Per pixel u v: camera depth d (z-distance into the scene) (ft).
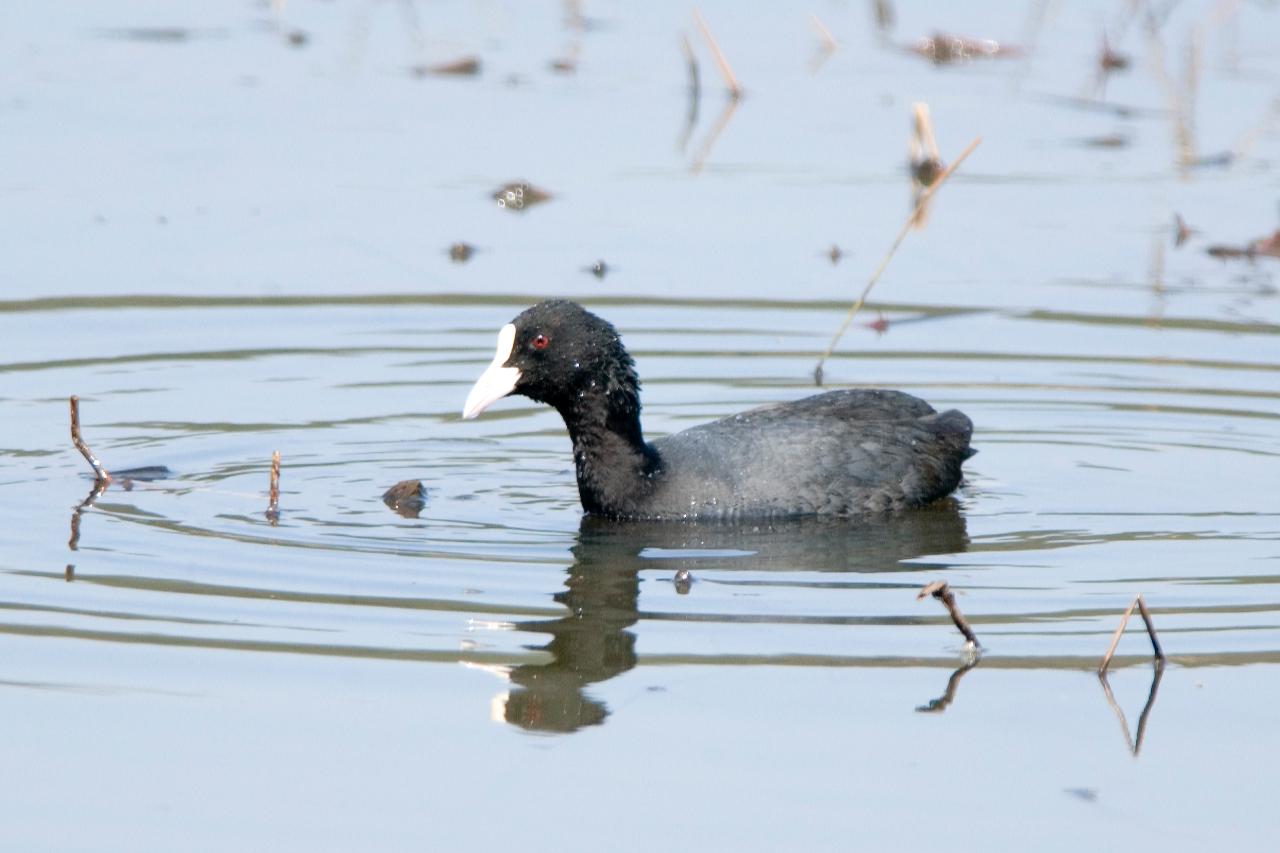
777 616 32.04
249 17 80.28
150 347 49.44
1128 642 30.68
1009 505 39.42
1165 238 56.85
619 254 55.36
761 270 54.54
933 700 28.35
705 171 62.03
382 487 40.29
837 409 40.65
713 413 45.80
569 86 70.74
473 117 66.74
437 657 29.78
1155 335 50.49
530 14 82.07
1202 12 81.25
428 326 51.37
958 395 46.98
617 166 62.39
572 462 43.16
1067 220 58.23
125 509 37.73
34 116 65.00
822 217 58.18
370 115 66.80
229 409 45.60
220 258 54.60
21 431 43.21
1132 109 68.64
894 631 31.24
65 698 27.94
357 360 49.44
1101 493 40.14
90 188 59.00
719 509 38.27
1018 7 82.74
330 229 56.70
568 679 29.01
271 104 67.62
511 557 35.42
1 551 34.73
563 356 37.93
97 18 79.05
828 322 51.57
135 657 29.50
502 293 52.95
